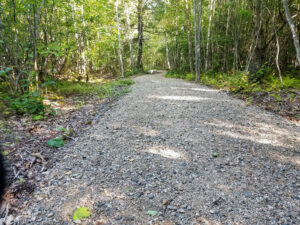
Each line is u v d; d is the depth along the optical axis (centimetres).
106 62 2236
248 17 1180
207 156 310
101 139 374
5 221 190
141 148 339
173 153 322
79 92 879
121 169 281
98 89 921
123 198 226
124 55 2464
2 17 673
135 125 439
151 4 2100
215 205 214
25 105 484
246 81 767
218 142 352
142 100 655
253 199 220
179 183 251
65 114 528
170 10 1725
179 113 508
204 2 1382
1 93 544
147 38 2462
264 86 750
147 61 4125
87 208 210
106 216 202
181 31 1953
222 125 425
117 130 414
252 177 257
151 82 1179
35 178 256
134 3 2181
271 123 425
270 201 215
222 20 1388
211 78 1143
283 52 1166
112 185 248
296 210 201
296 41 541
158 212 207
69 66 1625
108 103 643
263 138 361
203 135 381
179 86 973
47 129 413
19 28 759
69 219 198
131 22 2356
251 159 298
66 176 263
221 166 283
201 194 231
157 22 2214
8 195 220
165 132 400
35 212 204
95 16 1127
